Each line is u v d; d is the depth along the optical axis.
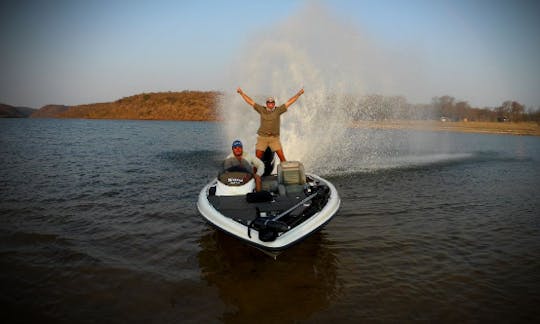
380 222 7.85
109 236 6.93
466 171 14.95
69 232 7.12
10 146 23.00
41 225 7.49
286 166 7.15
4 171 13.41
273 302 4.71
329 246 6.49
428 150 22.53
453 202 9.66
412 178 12.87
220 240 6.75
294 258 5.99
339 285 5.13
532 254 6.21
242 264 5.78
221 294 4.90
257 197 6.31
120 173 13.40
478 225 7.74
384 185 11.56
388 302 4.69
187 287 5.07
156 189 10.78
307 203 6.27
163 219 7.95
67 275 5.38
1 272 5.45
